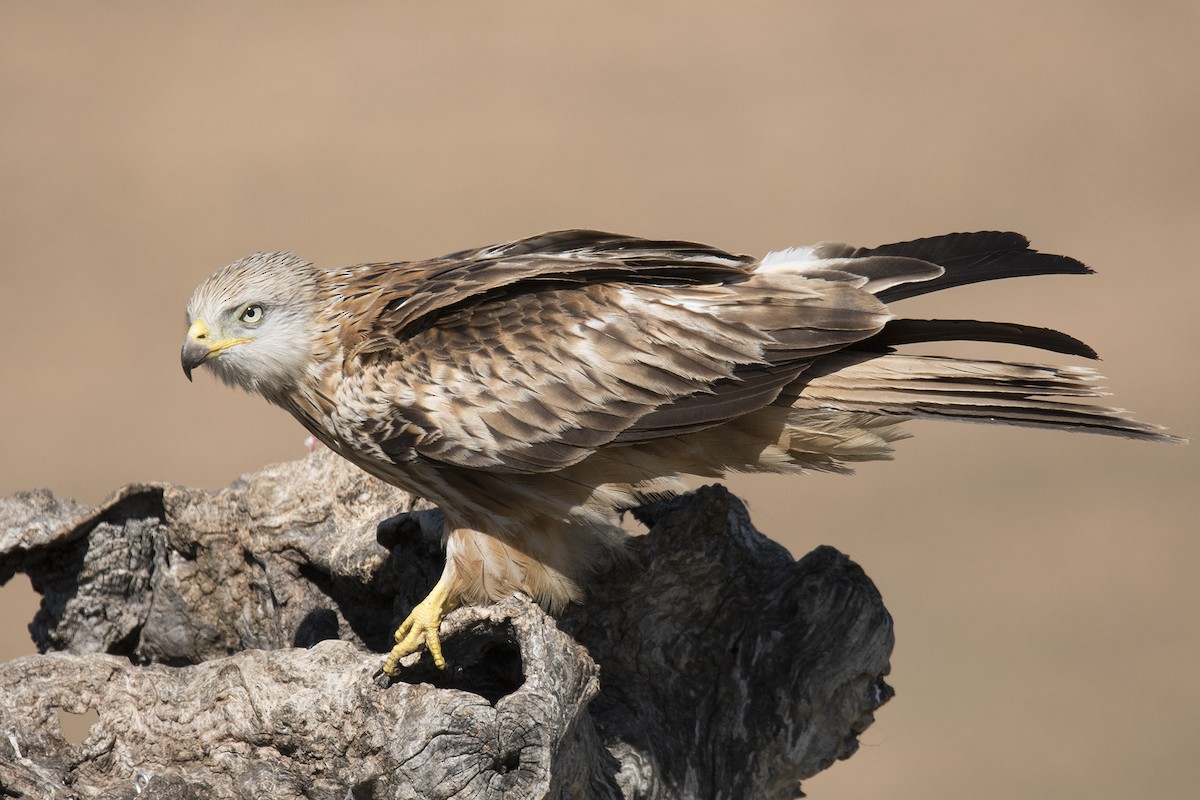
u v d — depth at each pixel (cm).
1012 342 1086
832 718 1016
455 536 1070
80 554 1101
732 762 1018
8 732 907
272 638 1120
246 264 1155
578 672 891
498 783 836
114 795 866
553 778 864
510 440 1058
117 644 1123
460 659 988
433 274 1133
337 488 1134
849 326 1066
